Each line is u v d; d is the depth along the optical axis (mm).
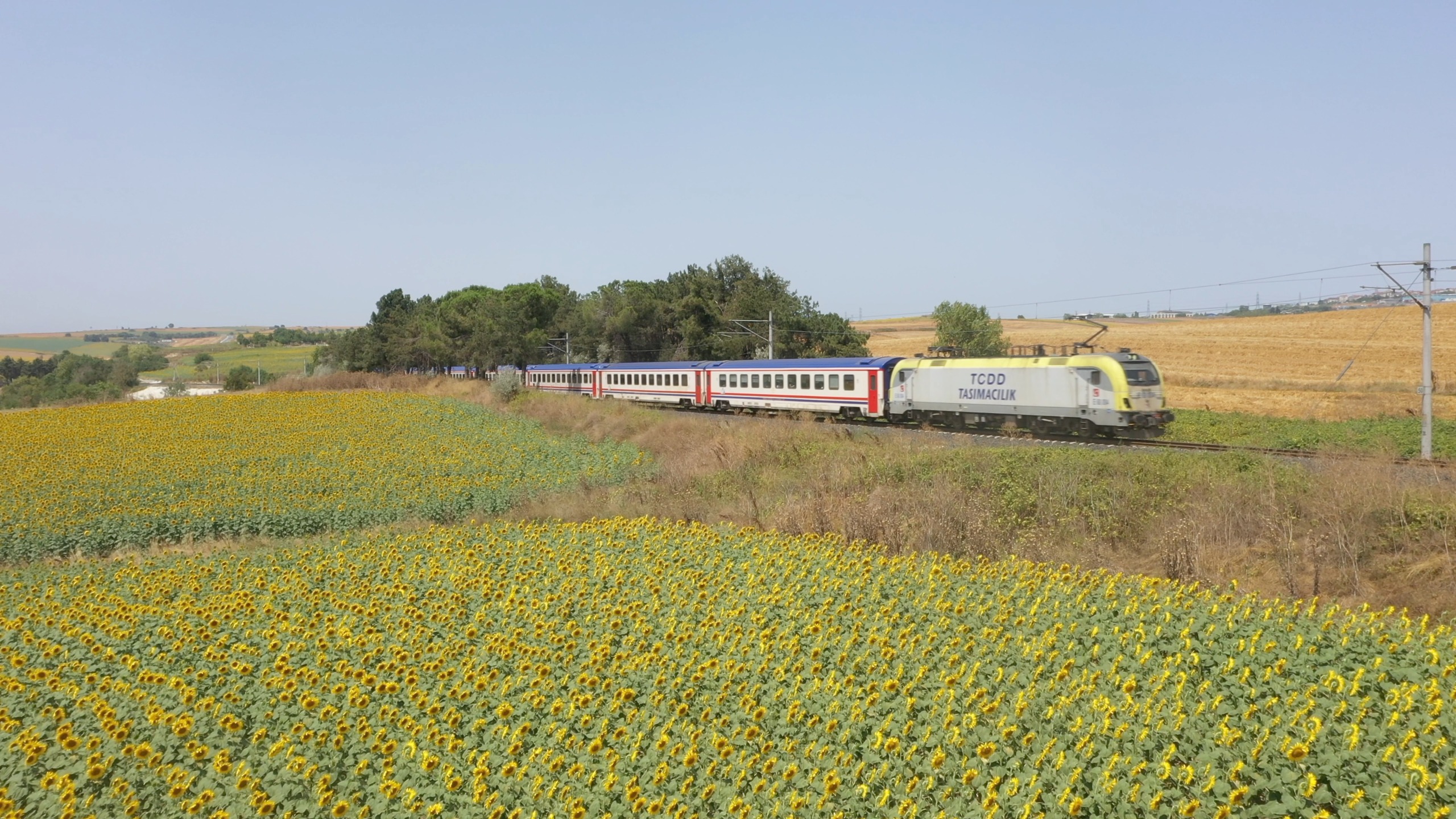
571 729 9820
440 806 8055
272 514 24406
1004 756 8461
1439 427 27672
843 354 60156
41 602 15883
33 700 11336
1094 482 20562
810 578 14969
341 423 42000
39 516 24641
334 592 15773
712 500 24969
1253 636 10633
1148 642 11000
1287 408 38875
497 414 45750
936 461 23625
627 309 70438
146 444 36062
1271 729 8500
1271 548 16688
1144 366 28984
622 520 20625
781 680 10656
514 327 79625
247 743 10062
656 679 10547
